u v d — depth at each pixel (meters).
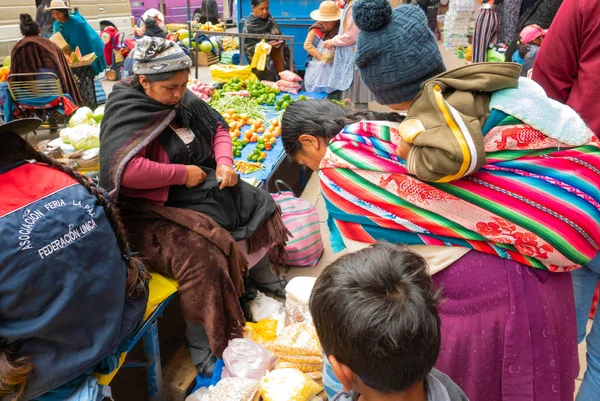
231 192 2.69
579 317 1.99
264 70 6.73
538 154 1.23
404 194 1.29
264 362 2.30
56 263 1.60
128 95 2.36
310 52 6.52
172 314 3.17
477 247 1.28
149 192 2.43
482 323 1.29
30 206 1.60
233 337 2.45
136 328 2.03
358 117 1.60
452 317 1.33
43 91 5.89
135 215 2.46
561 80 2.24
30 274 1.54
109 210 1.88
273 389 2.09
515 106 1.20
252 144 4.39
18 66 5.88
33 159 1.74
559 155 1.22
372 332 0.85
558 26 2.14
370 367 0.87
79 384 1.76
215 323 2.35
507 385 1.29
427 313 0.88
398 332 0.84
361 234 1.38
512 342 1.26
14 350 1.59
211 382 2.43
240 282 2.49
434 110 1.17
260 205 2.77
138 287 1.96
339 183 1.36
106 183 2.29
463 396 1.05
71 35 7.22
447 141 1.11
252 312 2.83
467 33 10.66
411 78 1.32
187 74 2.36
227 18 19.05
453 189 1.24
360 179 1.33
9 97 5.89
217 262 2.34
